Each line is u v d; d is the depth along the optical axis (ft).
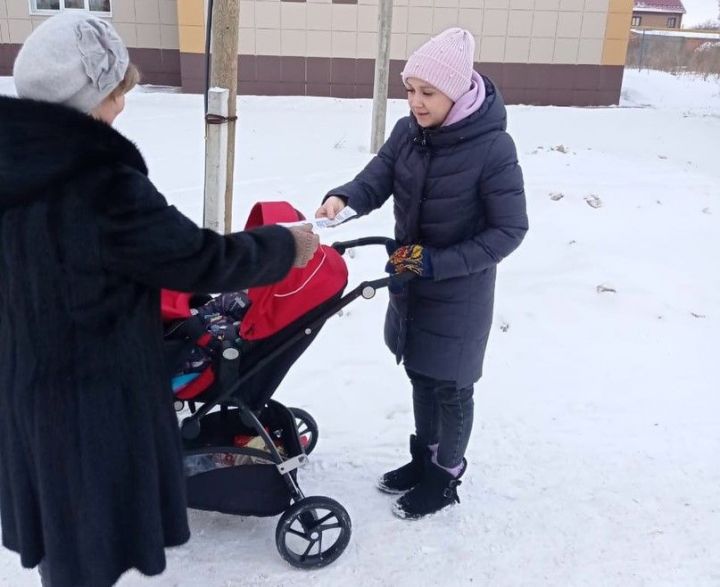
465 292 8.59
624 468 10.80
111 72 5.76
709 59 73.46
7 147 5.28
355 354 13.80
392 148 8.94
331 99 47.47
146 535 6.36
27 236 5.52
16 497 6.26
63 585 6.25
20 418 5.96
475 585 8.59
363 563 8.88
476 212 8.31
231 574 8.64
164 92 47.29
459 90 7.72
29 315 5.72
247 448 8.38
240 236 6.27
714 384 13.26
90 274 5.60
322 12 47.42
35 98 5.55
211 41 12.07
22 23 48.85
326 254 8.00
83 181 5.45
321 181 23.99
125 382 6.00
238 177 24.30
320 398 12.36
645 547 9.25
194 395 8.00
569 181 24.73
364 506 9.89
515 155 8.11
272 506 8.67
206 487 8.44
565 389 12.91
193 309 8.60
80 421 5.88
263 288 7.57
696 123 43.83
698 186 25.50
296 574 8.67
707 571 8.88
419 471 10.15
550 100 50.60
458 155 8.04
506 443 11.33
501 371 13.44
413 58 7.82
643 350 14.38
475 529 9.52
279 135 33.35
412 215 8.47
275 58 48.06
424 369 8.99
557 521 9.69
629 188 24.23
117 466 6.09
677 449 11.27
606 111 47.37
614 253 18.48
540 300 16.06
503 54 49.29
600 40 49.47
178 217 5.80
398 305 8.98
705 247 19.39
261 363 7.86
